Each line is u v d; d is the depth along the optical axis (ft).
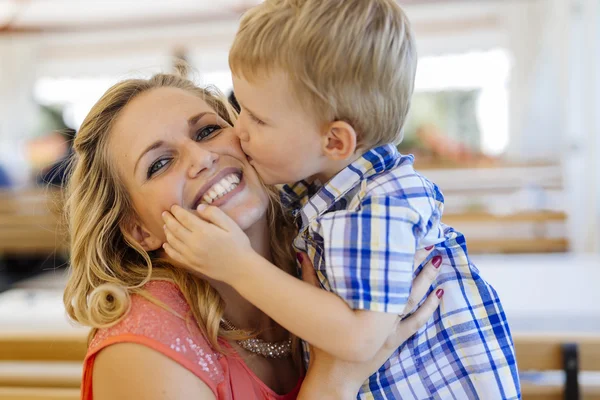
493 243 11.05
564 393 4.51
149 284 3.52
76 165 4.07
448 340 3.82
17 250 13.99
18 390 4.76
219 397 3.32
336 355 3.19
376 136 3.54
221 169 3.54
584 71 15.19
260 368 3.82
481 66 24.66
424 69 25.02
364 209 3.31
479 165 15.71
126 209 3.73
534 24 20.02
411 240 3.31
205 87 4.42
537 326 5.75
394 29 3.39
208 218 3.35
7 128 24.32
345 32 3.23
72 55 23.70
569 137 15.35
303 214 3.69
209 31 22.07
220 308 3.54
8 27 22.68
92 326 3.28
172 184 3.48
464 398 3.77
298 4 3.31
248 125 3.51
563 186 15.12
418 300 3.61
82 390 3.25
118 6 21.20
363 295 3.20
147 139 3.53
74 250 3.79
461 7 20.44
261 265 3.26
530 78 20.22
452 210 15.56
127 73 4.11
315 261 3.68
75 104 27.91
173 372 3.13
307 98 3.30
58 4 21.31
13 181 19.04
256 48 3.31
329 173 3.76
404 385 3.73
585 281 6.94
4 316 6.36
